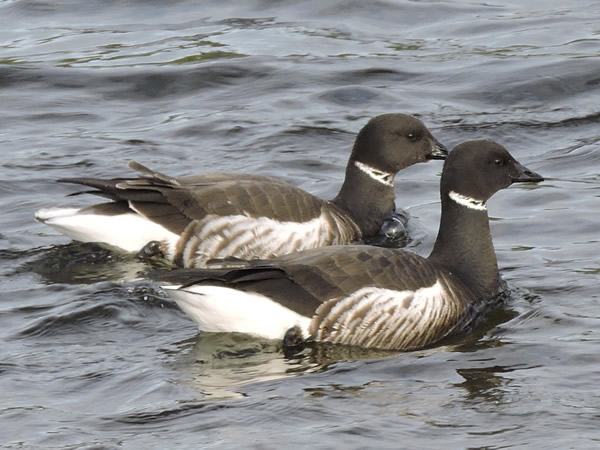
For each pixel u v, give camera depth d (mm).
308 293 12922
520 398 11477
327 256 13195
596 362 12312
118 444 10531
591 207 17531
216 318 12992
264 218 15641
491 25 26422
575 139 20750
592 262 15406
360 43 25531
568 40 25250
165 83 23469
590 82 23109
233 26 26453
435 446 10469
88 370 12227
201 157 20016
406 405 11367
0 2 27844
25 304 14078
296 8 27547
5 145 20484
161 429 10852
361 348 13023
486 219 14430
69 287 14617
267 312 12914
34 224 17062
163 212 15641
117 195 15797
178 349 12828
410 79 23562
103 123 21734
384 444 10508
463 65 24078
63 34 25953
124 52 24859
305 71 23812
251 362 12539
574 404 11297
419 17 27078
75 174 19172
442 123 21438
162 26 26469
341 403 11414
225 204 15602
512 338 13188
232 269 12883
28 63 24156
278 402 11398
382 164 17188
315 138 20859
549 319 13609
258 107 22328
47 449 10453
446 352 12914
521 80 23203
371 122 17312
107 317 13672
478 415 11109
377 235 17047
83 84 23375
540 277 14930
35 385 11852
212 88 23344
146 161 19766
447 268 14109
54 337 13141
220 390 11750
